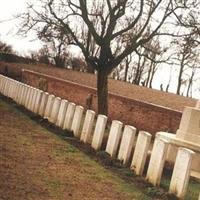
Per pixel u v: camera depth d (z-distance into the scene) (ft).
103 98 78.64
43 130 58.03
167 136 52.01
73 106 60.59
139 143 42.98
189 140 50.08
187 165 35.50
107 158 46.24
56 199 29.22
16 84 92.84
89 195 31.81
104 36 76.79
